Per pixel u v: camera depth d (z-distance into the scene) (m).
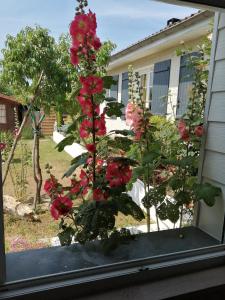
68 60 1.32
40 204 1.83
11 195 1.94
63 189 1.28
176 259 1.28
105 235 1.26
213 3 1.06
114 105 1.26
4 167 1.52
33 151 1.73
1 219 0.96
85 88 1.17
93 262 1.24
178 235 1.53
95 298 1.08
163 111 2.48
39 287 1.03
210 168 1.50
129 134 1.37
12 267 1.17
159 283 1.19
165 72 3.59
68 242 1.24
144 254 1.33
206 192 1.38
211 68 1.45
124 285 1.15
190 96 1.77
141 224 1.83
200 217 1.62
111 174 1.28
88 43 1.17
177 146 1.74
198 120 1.58
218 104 1.42
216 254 1.32
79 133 1.27
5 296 0.98
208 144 1.50
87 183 1.30
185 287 1.17
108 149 1.34
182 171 1.66
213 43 1.43
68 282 1.07
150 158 1.48
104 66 1.36
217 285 1.19
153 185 1.71
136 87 1.72
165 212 1.57
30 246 1.53
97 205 1.22
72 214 1.27
